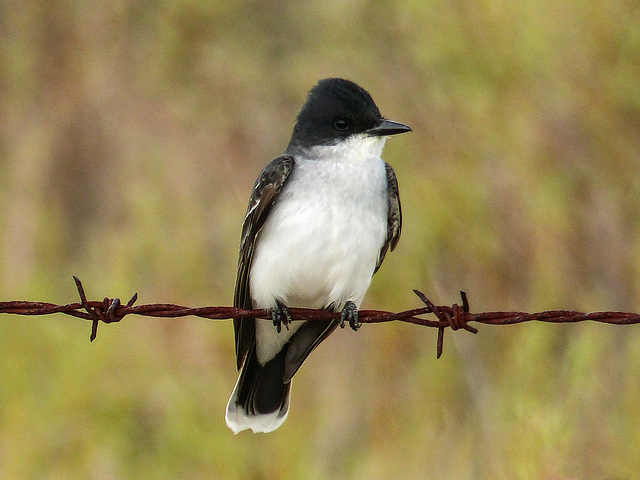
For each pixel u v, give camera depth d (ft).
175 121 51.78
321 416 36.91
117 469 35.76
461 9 43.42
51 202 49.93
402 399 37.17
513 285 40.14
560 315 24.48
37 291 43.42
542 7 42.27
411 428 35.81
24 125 52.70
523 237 40.34
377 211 29.22
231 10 55.83
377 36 46.88
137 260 43.62
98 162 51.11
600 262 40.01
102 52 54.75
